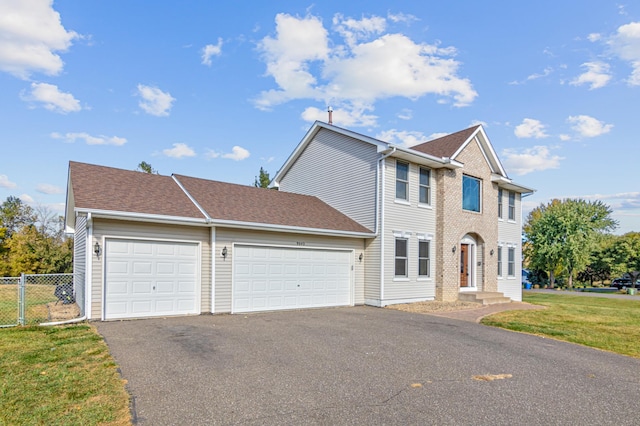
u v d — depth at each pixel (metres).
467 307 15.57
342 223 16.27
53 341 7.83
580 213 38.56
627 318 13.63
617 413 5.05
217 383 5.64
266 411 4.73
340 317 12.27
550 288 40.84
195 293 12.21
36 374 5.80
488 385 5.98
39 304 14.89
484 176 20.08
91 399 4.92
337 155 18.30
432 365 6.96
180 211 12.12
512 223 22.92
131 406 4.75
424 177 17.88
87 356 6.78
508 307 16.20
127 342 7.88
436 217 17.98
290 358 7.09
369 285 16.30
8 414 4.43
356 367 6.67
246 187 17.06
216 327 9.84
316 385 5.70
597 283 50.44
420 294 17.19
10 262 27.77
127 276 11.05
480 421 4.64
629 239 43.03
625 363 7.69
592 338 10.03
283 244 14.17
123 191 12.20
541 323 12.05
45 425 4.18
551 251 38.06
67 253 28.88
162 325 9.91
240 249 13.11
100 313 10.53
